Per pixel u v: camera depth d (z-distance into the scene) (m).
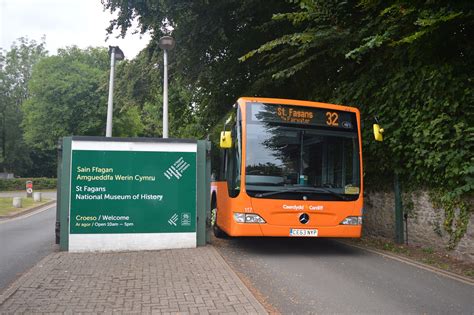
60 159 9.05
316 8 10.62
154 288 6.07
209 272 6.99
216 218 11.52
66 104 45.72
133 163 9.09
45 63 47.34
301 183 8.77
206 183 9.66
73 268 7.28
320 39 10.70
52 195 37.91
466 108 8.38
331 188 8.88
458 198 8.67
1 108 57.19
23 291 5.91
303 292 6.21
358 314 5.31
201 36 15.24
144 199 9.10
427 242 9.68
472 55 8.59
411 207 10.20
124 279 6.54
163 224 9.17
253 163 8.68
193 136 26.11
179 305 5.34
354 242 10.92
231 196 8.95
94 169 8.93
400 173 10.32
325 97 13.12
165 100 15.92
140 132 54.94
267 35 15.06
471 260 8.36
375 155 11.10
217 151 11.95
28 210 22.30
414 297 6.05
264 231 8.52
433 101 8.91
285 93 15.50
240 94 17.78
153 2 13.80
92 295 5.73
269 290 6.31
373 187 11.78
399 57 9.96
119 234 8.95
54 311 5.10
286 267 7.86
